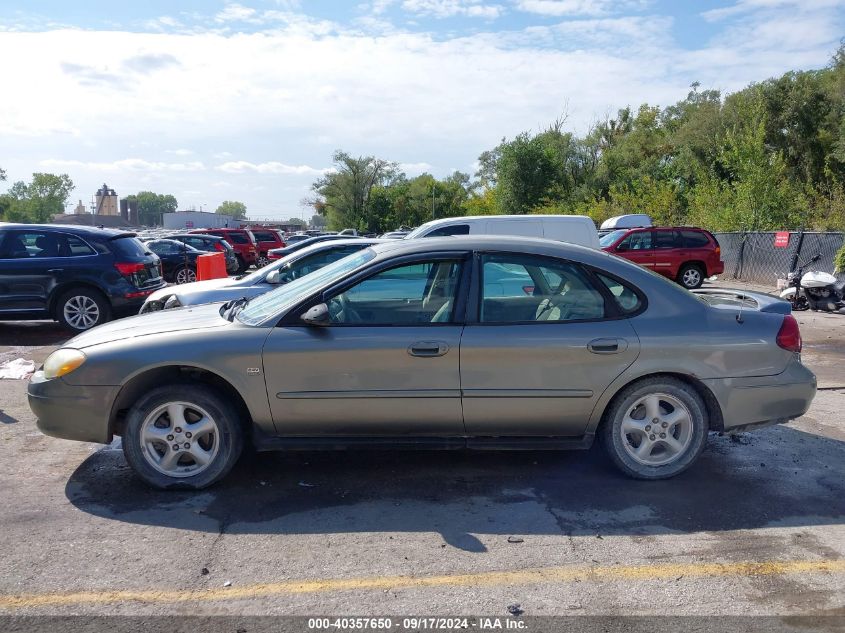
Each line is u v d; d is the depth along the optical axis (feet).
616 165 146.41
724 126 113.09
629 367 14.11
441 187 265.13
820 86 102.53
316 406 13.94
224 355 13.78
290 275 27.71
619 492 14.15
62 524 12.70
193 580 10.73
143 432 14.05
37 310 33.99
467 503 13.65
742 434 18.19
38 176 398.21
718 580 10.74
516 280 14.40
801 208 80.12
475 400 13.98
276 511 13.28
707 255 62.03
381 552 11.64
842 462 16.02
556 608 9.98
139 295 35.19
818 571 11.01
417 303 14.30
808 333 35.09
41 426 14.39
